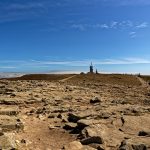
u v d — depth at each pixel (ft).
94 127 59.98
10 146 47.06
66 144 52.49
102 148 48.52
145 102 115.03
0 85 166.40
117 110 83.41
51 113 82.33
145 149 46.85
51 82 222.69
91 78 393.09
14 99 101.04
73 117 72.54
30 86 165.58
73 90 157.48
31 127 66.08
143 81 427.33
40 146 51.90
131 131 59.77
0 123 61.31
